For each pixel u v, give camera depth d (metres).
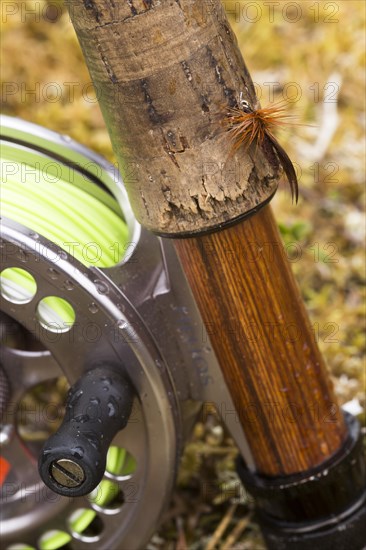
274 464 0.35
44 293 0.32
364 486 0.35
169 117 0.30
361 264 0.46
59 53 0.56
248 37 0.56
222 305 0.33
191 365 0.34
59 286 0.32
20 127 0.35
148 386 0.33
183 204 0.31
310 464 0.35
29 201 0.34
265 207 0.33
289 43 0.56
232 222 0.31
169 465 0.34
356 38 0.55
